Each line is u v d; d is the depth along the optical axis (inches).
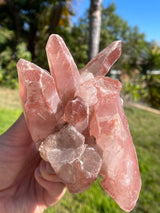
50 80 5.2
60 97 5.6
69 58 5.5
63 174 5.0
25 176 7.2
